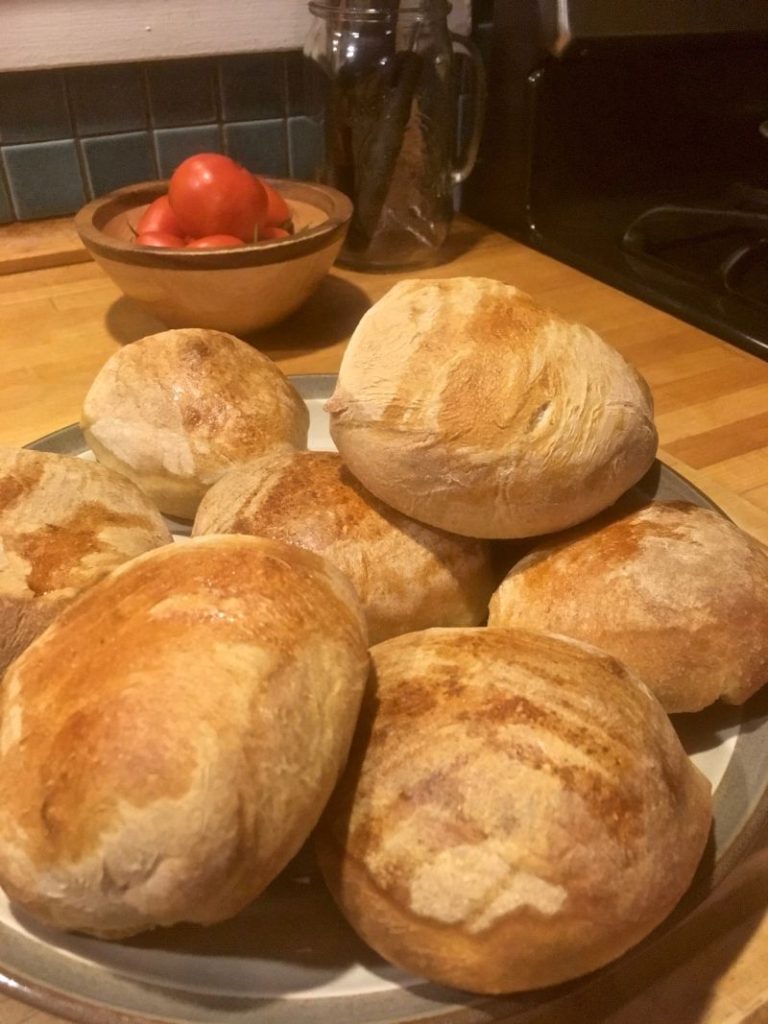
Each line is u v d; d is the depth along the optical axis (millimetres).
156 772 305
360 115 935
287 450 597
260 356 639
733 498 625
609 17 939
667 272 954
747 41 1059
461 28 1106
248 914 362
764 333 825
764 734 427
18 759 326
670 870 330
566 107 1038
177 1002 321
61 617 382
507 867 316
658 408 737
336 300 952
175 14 985
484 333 450
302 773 327
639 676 417
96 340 866
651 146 1127
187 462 574
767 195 1107
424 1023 314
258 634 340
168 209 878
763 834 395
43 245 1018
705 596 431
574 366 454
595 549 458
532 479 438
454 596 486
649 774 339
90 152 1045
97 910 317
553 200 1095
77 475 507
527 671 364
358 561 469
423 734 346
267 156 1132
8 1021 347
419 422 438
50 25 943
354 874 334
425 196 995
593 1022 351
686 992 359
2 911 349
